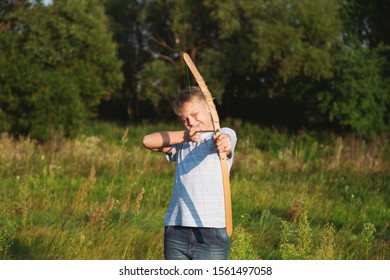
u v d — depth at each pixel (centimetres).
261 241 753
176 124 2844
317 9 2275
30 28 2164
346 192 1166
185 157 404
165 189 1118
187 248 397
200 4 2847
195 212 391
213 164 395
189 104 399
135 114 3512
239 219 880
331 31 2286
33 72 1870
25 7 2175
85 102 2286
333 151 1772
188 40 2948
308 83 2317
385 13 2538
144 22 3152
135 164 1377
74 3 2258
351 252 698
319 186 1220
